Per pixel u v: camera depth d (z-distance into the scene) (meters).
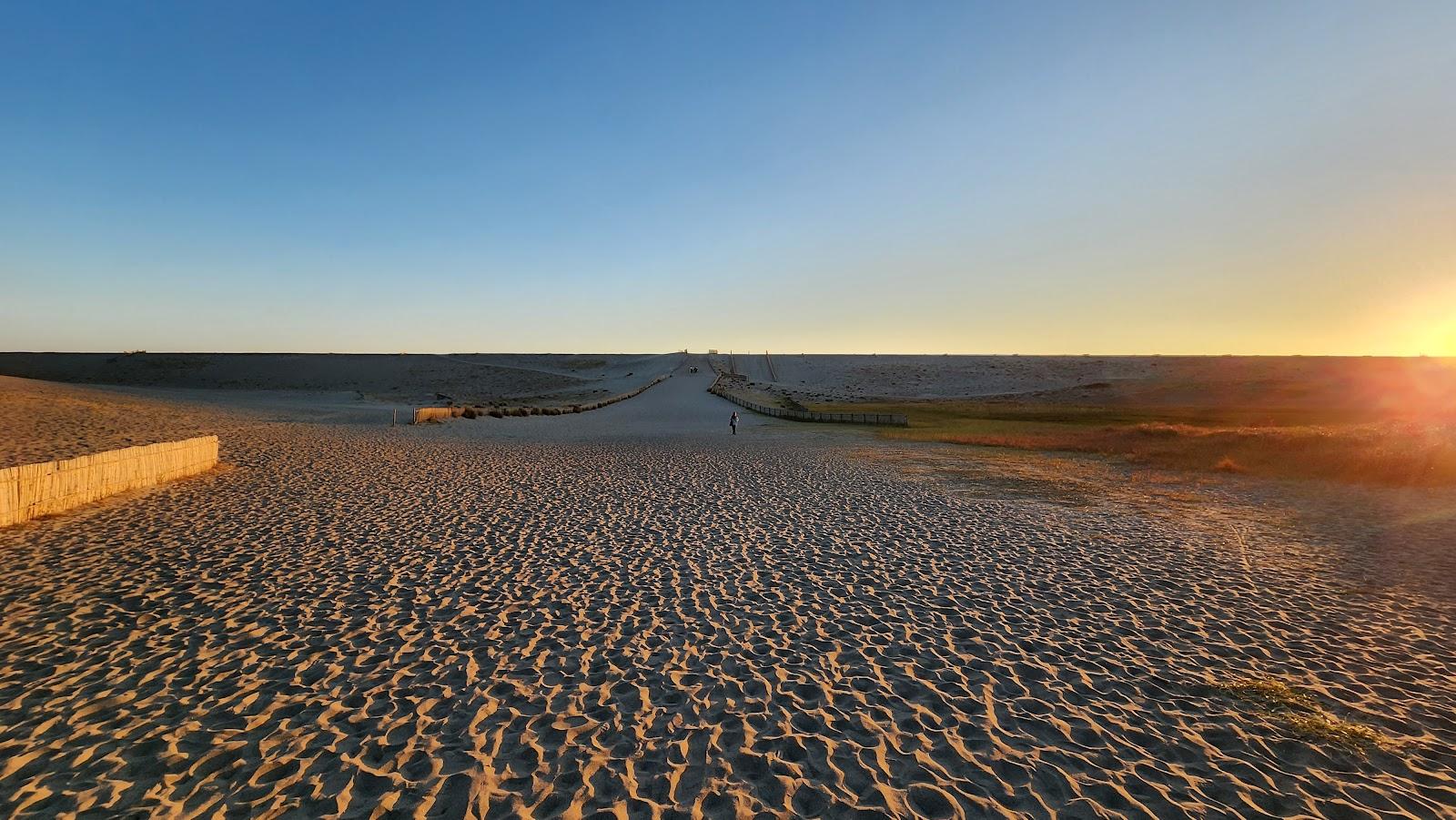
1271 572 8.72
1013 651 6.09
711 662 5.83
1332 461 17.94
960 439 28.34
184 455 15.01
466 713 4.88
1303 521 11.86
